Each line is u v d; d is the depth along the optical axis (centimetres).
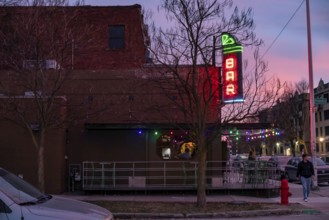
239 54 1888
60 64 1534
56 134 1969
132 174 2088
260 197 1916
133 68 2330
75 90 2095
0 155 1961
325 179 2670
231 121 1560
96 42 2270
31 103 1798
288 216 1441
